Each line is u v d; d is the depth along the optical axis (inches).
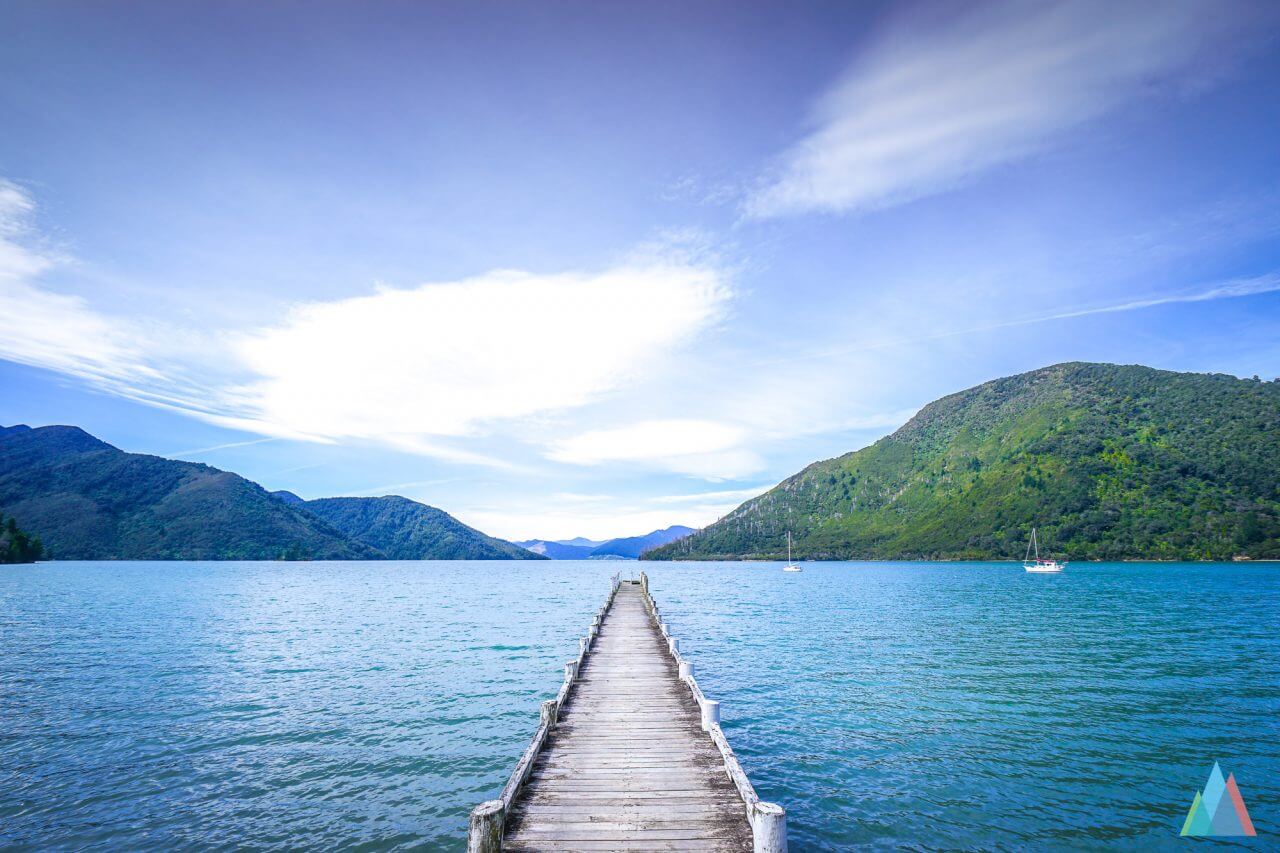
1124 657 1162.6
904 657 1171.3
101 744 654.5
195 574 5009.8
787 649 1274.6
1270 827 477.7
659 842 347.3
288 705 812.6
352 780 563.2
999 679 972.6
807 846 447.5
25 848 438.3
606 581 4800.7
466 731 703.7
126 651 1230.9
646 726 558.3
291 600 2586.1
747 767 600.1
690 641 1392.7
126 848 438.6
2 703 815.1
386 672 1029.8
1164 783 558.6
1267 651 1222.3
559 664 1104.2
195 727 716.0
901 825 479.8
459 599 2783.0
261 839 452.4
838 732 706.2
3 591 2758.4
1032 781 563.8
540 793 411.8
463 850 437.4
